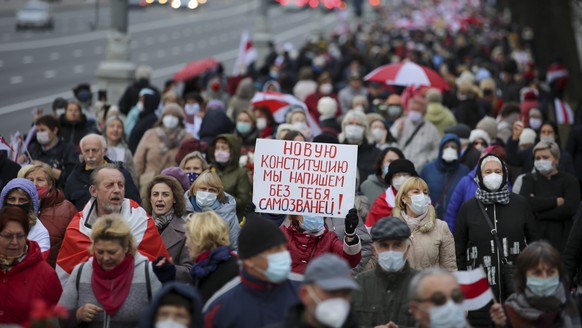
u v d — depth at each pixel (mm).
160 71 109938
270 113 37344
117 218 19109
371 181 28719
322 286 14617
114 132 31953
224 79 65000
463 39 102500
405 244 18938
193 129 40906
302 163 22219
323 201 22156
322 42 95375
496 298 23234
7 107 75250
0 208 20719
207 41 154750
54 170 29766
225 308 16719
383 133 34625
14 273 19469
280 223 23109
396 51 87812
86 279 19172
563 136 57344
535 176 28812
